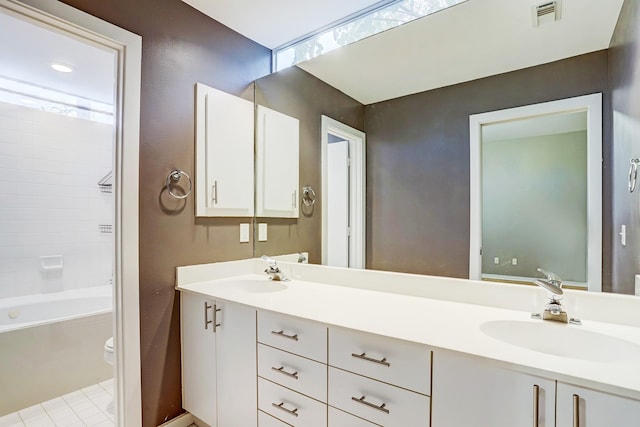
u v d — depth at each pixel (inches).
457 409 36.6
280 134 83.4
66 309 113.5
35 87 116.6
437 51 60.8
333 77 74.5
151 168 65.1
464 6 57.9
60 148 124.6
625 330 41.8
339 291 66.1
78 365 88.5
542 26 51.2
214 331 63.4
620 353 37.9
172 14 68.9
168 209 68.1
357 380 44.3
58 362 85.1
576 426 30.3
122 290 61.0
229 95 80.0
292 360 51.5
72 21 54.0
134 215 62.2
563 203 48.5
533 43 51.8
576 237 47.4
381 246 66.5
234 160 81.1
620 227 45.0
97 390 88.5
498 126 54.4
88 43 58.2
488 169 54.9
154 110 65.7
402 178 64.4
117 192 61.1
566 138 48.7
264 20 77.6
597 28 47.1
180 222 70.3
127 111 61.1
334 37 79.7
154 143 65.6
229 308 60.6
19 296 113.9
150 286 65.2
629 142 44.7
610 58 46.1
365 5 71.8
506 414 33.8
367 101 69.4
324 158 75.7
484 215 54.9
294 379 51.3
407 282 62.7
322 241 75.1
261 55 89.1
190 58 72.2
